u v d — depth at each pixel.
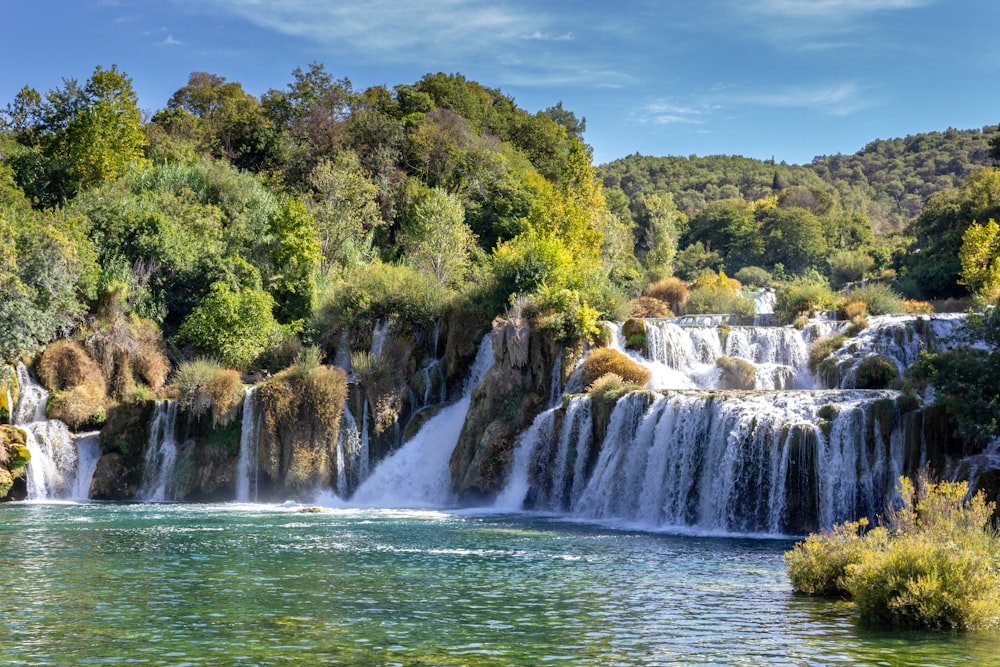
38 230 50.94
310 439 47.53
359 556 26.67
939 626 17.09
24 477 46.19
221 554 27.00
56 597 20.14
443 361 53.31
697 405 37.09
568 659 14.96
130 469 48.41
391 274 58.12
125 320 52.66
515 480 43.75
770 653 15.26
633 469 38.88
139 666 14.49
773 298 80.62
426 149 86.12
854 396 35.34
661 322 48.81
